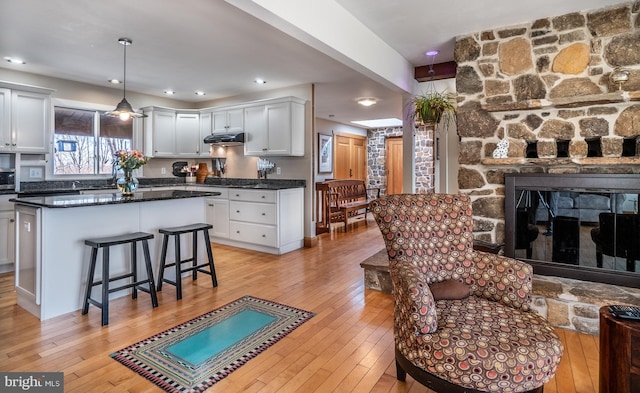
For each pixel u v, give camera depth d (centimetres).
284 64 419
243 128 548
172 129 592
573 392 185
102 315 260
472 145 330
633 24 271
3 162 427
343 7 287
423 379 159
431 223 215
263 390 186
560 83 297
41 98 441
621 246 271
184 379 195
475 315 172
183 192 388
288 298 318
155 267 347
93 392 182
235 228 518
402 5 282
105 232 307
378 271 331
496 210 320
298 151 514
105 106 531
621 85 275
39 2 266
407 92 433
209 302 307
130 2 266
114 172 528
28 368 203
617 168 275
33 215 275
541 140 302
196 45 355
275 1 225
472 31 331
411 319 161
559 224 293
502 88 320
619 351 156
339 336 246
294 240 507
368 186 1029
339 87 534
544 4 278
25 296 286
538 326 163
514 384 143
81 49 367
